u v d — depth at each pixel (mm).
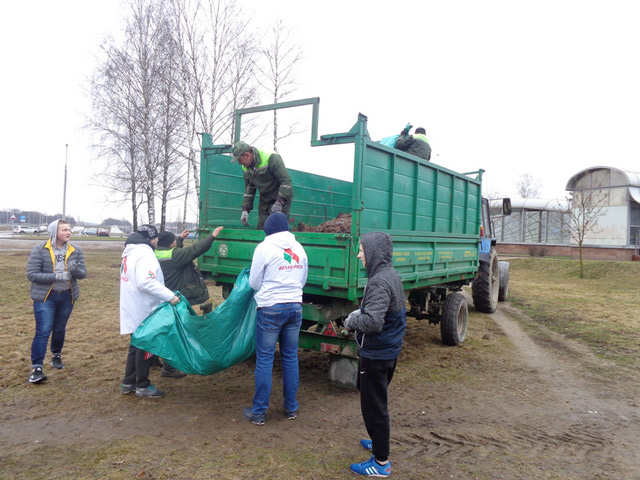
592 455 3594
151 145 16812
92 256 20828
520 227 30625
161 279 4238
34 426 3725
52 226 4816
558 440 3854
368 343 3029
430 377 5473
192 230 5504
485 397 4859
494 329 8594
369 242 3131
